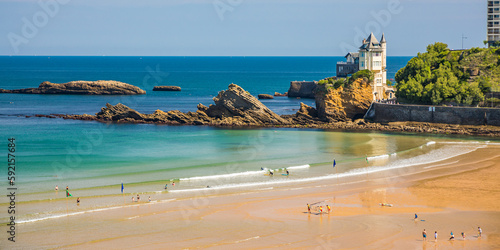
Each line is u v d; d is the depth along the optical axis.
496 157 110.19
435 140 133.88
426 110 152.75
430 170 98.56
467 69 165.50
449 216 70.25
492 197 79.62
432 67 174.12
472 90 154.00
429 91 158.25
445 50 180.75
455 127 145.62
